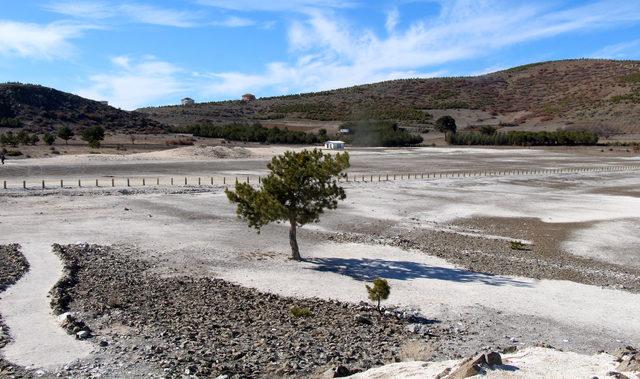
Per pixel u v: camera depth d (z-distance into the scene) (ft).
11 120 440.45
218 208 143.95
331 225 128.57
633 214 155.63
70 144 364.17
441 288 80.38
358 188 194.90
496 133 482.69
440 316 67.82
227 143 437.58
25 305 61.62
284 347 52.49
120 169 236.43
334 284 80.33
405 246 109.91
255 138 465.06
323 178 94.99
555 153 393.70
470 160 336.90
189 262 89.56
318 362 48.75
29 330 53.83
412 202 168.55
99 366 45.57
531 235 125.80
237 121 641.40
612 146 448.65
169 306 65.00
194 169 248.11
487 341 58.90
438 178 234.99
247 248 102.32
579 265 99.30
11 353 47.96
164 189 173.68
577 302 75.66
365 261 96.22
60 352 48.47
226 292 72.90
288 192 94.89
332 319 63.57
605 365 40.65
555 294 79.36
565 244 116.67
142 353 48.67
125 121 529.45
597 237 123.95
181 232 113.09
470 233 126.52
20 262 80.48
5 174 203.41
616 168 298.97
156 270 83.05
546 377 37.58
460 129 576.20
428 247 110.01
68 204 140.77
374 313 66.85
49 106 503.20
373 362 49.06
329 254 100.83
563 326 65.51
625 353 45.34
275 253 99.66
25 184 166.71
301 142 464.65
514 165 310.65
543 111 636.89
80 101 540.11
